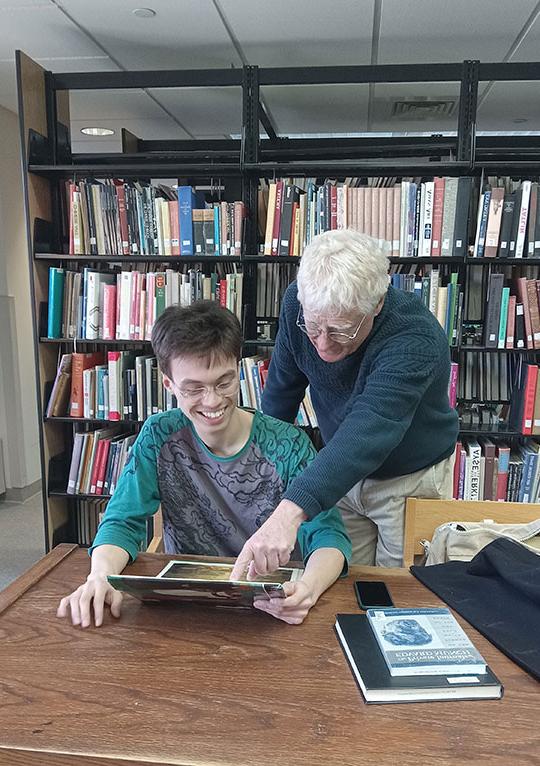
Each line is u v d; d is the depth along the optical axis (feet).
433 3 7.39
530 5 7.40
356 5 7.47
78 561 3.66
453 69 7.46
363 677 2.42
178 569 3.35
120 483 3.92
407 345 3.83
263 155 8.68
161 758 2.05
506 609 2.99
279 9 7.60
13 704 2.34
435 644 2.62
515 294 7.91
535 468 8.01
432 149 8.41
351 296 3.39
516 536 3.91
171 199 8.66
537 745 2.12
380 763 2.03
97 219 8.31
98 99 10.75
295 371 4.95
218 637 2.81
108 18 7.90
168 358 3.38
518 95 10.14
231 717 2.26
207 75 7.90
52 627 2.90
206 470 3.88
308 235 7.89
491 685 2.39
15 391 12.35
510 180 7.93
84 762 2.07
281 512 3.10
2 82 10.29
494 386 8.43
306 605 3.00
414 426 4.49
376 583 3.33
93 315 8.48
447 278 8.20
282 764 2.02
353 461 3.30
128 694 2.39
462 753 2.08
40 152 8.27
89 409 8.70
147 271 9.05
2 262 11.96
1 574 9.18
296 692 2.41
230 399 3.49
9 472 12.60
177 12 7.72
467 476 8.13
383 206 7.68
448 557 3.90
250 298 8.36
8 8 7.63
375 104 10.80
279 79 7.72
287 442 3.87
